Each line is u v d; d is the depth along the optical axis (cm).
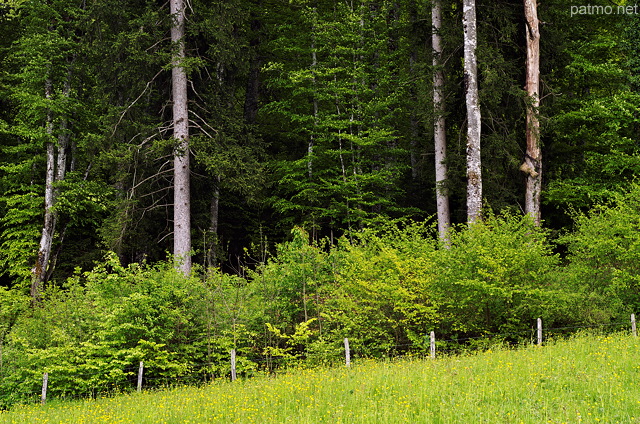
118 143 2106
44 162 2639
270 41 2877
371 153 2650
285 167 2609
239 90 3294
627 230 1528
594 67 2275
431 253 1525
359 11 2781
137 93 2158
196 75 2262
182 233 2039
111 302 1496
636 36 2352
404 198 2739
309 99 2798
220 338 1516
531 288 1439
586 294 1509
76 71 2531
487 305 1476
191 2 2194
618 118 2231
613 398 841
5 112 2786
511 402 862
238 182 2055
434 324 1521
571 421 749
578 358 1118
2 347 1523
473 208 1884
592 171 2361
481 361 1176
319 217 2545
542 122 1994
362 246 1706
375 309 1516
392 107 2859
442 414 821
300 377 1220
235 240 2925
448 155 2052
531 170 1977
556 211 2428
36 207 2533
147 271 1567
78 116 2641
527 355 1191
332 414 883
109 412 1092
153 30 2069
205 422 925
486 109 2072
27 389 1453
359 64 2652
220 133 2120
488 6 2052
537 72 2017
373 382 1066
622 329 1480
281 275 1612
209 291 1554
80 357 1480
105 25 2211
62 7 2577
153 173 2205
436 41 2150
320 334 1550
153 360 1469
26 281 2436
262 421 893
